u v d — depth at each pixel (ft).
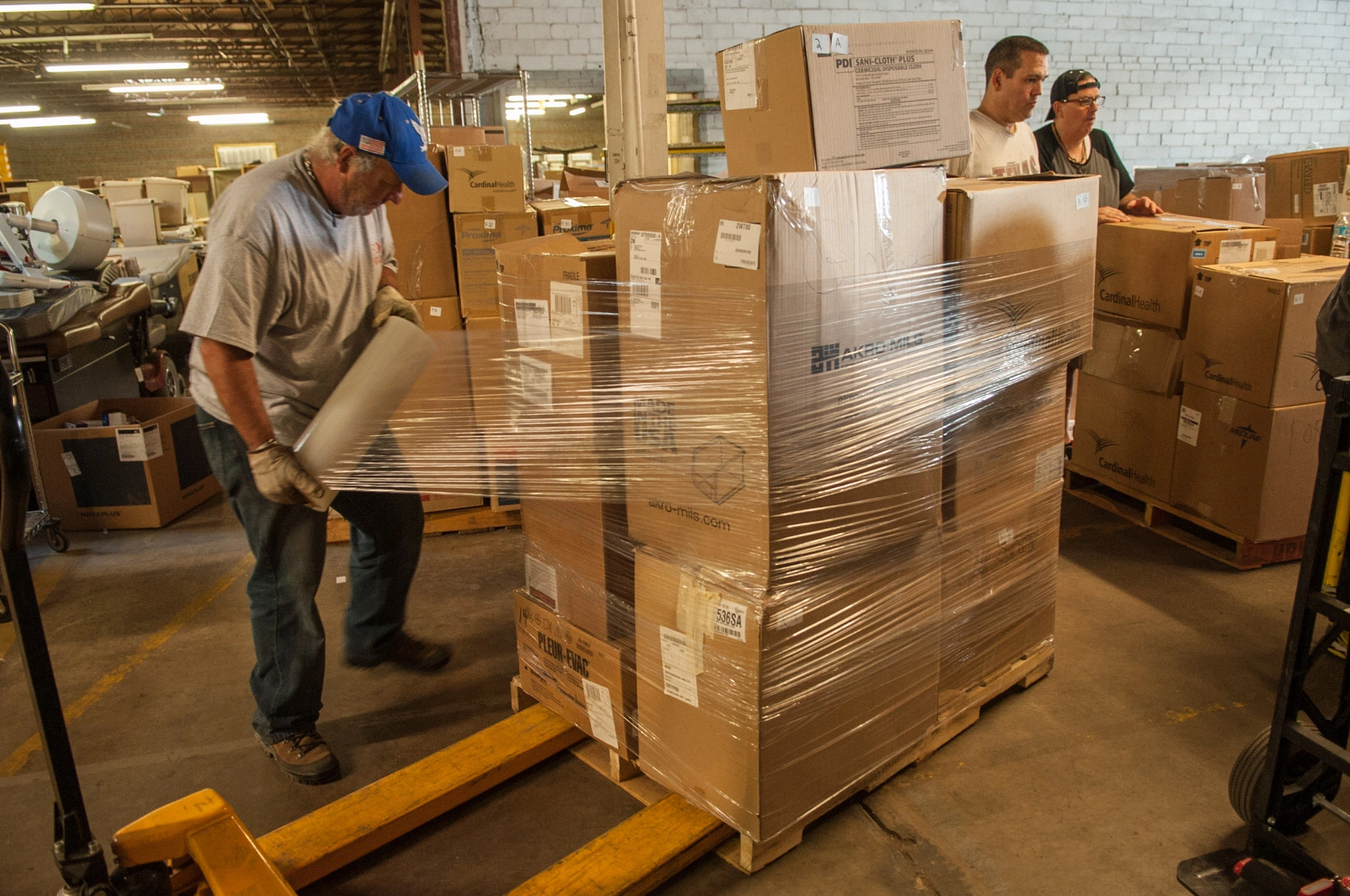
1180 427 9.41
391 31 34.73
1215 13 24.72
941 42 5.55
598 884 4.81
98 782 6.25
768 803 4.93
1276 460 8.41
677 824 5.23
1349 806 5.67
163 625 8.64
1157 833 5.48
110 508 11.08
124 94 57.72
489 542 10.36
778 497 4.47
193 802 4.12
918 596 5.51
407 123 5.32
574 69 20.42
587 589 5.67
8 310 11.05
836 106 5.11
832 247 4.41
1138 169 16.63
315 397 5.90
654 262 4.66
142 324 15.31
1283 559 9.09
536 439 5.47
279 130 73.20
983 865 5.24
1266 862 4.95
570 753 6.39
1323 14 25.58
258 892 3.78
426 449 5.57
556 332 5.20
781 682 4.76
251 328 5.13
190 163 70.18
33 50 41.50
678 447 4.80
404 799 5.52
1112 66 24.47
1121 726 6.55
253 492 5.66
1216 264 9.10
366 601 7.22
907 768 6.14
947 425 5.42
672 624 5.08
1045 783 5.95
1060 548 9.70
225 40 40.91
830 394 4.59
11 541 3.34
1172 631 7.91
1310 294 8.02
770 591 4.59
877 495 4.97
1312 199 11.15
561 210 10.46
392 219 9.76
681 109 20.61
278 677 6.06
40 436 10.68
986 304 5.36
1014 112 9.17
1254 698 6.87
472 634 8.18
